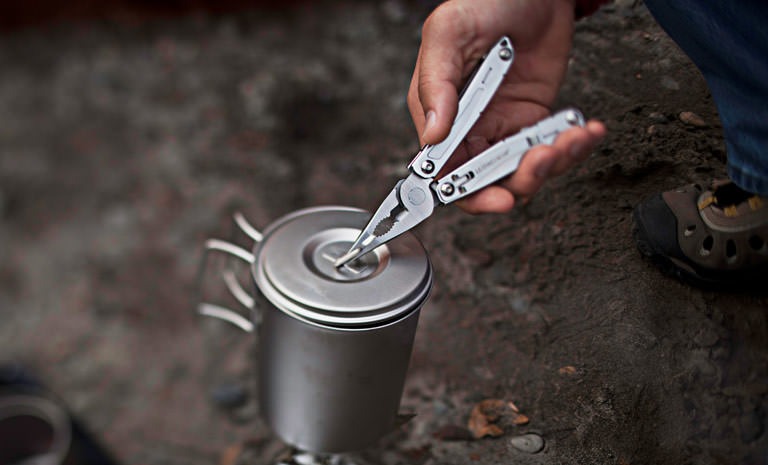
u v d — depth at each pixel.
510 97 0.61
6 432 1.22
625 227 0.66
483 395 0.61
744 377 0.57
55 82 1.87
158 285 1.39
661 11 0.61
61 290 1.47
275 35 1.66
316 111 1.35
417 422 0.62
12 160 1.72
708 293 0.62
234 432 1.09
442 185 0.50
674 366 0.58
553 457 0.55
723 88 0.59
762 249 0.59
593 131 0.46
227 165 1.42
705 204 0.60
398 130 1.01
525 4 0.58
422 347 0.67
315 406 0.57
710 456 0.54
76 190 1.65
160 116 1.66
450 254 0.74
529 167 0.47
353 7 1.53
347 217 0.57
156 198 1.51
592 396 0.57
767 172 0.57
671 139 0.69
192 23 1.83
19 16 1.99
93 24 1.97
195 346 1.26
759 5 0.53
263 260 0.54
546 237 0.70
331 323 0.50
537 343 0.63
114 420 1.22
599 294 0.63
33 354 1.38
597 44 0.80
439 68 0.56
